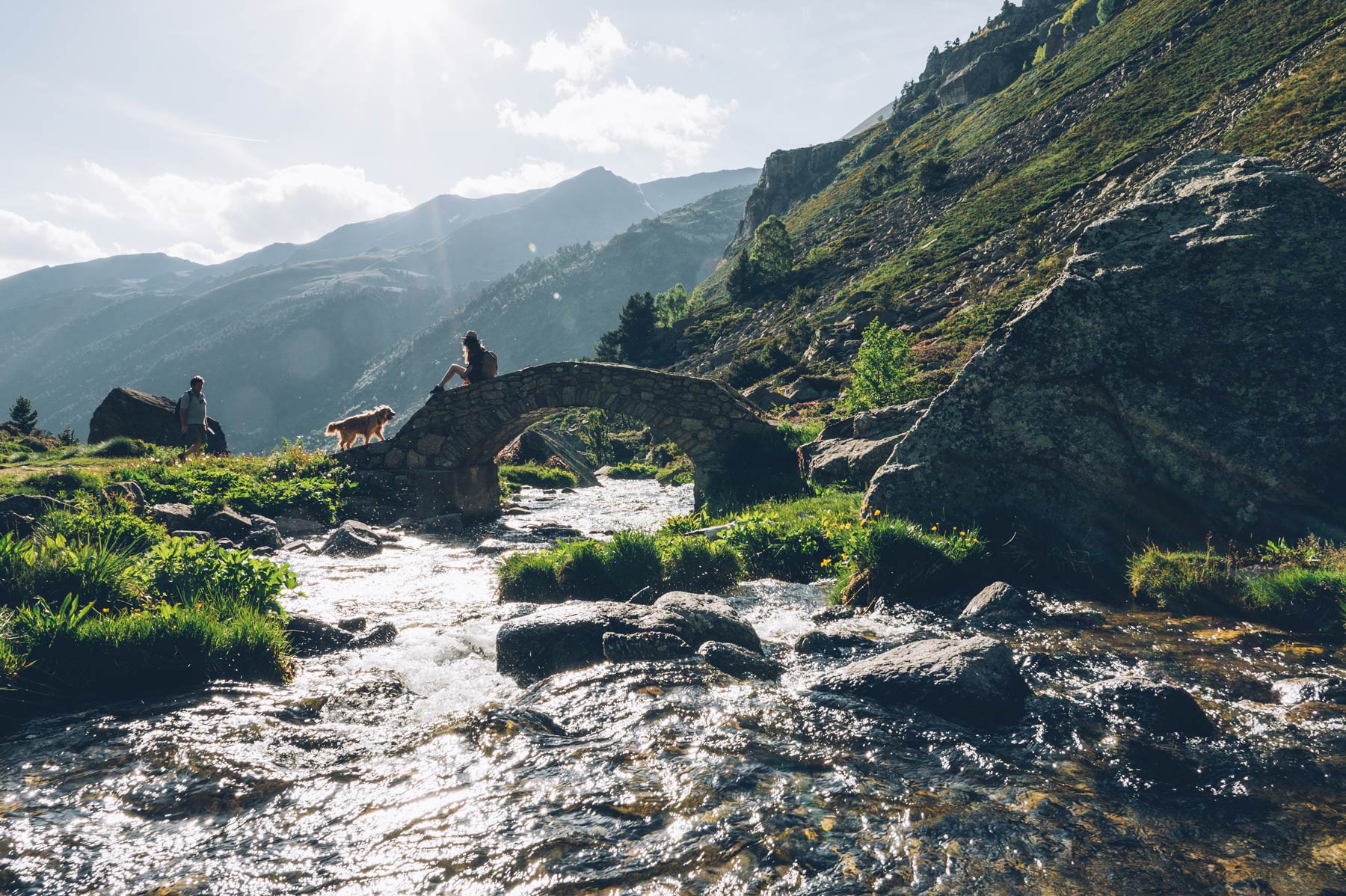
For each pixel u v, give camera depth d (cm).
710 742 382
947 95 15288
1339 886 243
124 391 2506
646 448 5412
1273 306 732
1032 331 814
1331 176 3422
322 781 361
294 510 1552
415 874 274
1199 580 604
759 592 801
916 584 691
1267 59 5669
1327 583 542
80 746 397
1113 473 743
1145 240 818
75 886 270
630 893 254
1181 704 383
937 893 248
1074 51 11069
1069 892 245
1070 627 566
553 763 365
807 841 284
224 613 584
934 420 831
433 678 547
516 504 2439
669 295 12494
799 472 1698
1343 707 391
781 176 19412
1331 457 661
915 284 6041
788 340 6069
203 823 318
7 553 591
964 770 343
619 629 555
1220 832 281
